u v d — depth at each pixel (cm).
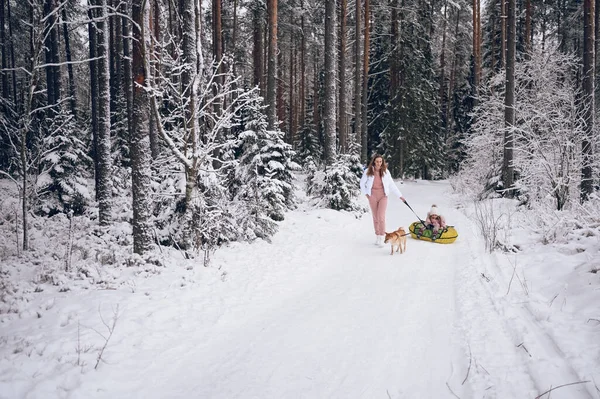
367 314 508
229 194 984
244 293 585
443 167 3178
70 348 396
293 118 3706
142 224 744
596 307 435
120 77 2055
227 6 2370
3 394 316
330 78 1482
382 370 371
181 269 675
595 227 749
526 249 771
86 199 1519
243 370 376
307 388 344
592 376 313
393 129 2709
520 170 1514
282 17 2672
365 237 1030
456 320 478
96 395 327
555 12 2625
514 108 1491
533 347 377
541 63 1688
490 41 2714
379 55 2841
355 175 1611
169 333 447
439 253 830
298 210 1363
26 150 1017
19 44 2664
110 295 552
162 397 333
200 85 803
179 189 834
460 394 327
